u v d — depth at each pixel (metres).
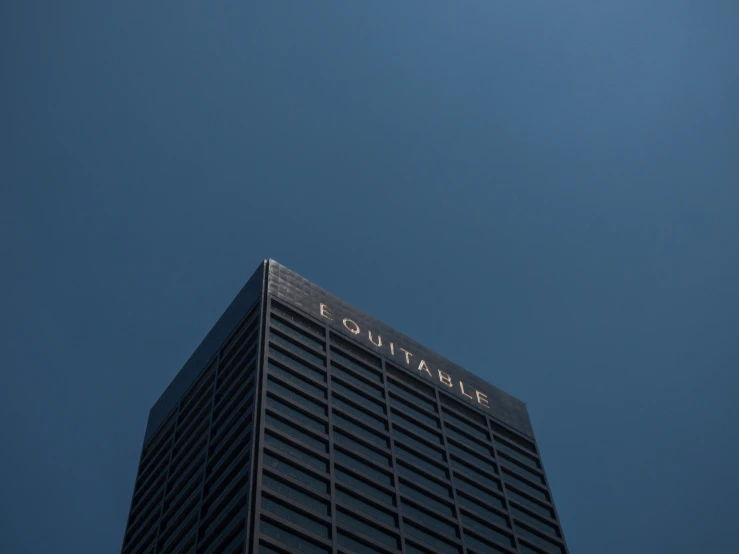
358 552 95.50
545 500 131.00
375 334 136.62
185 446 120.69
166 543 107.19
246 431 104.00
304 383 115.19
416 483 112.56
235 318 132.00
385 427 118.69
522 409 149.38
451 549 106.75
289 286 132.50
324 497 99.00
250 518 90.94
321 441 107.00
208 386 126.75
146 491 125.69
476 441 132.62
